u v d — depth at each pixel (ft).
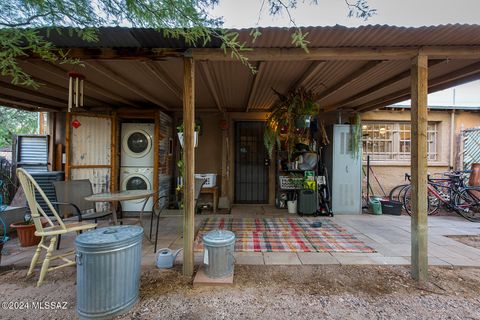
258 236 11.63
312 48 7.66
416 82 7.73
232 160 19.07
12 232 11.70
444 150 19.42
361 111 17.53
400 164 19.40
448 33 6.75
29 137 17.04
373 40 7.21
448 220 15.26
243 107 17.99
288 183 16.98
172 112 18.44
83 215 10.93
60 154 17.04
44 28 5.96
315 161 16.48
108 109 17.03
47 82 11.34
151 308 6.38
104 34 6.81
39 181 14.11
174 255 8.68
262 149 19.45
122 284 6.14
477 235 12.08
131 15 5.45
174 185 18.53
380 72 10.32
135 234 6.48
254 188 19.49
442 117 19.43
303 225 13.53
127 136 15.85
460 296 6.95
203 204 17.56
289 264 8.70
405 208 16.79
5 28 4.95
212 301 6.68
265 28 6.32
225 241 7.62
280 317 6.09
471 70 9.24
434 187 17.07
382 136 19.70
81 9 5.24
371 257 9.27
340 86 11.69
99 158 14.99
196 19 5.44
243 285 7.43
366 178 19.19
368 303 6.64
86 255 5.85
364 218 15.19
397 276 7.97
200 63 9.02
